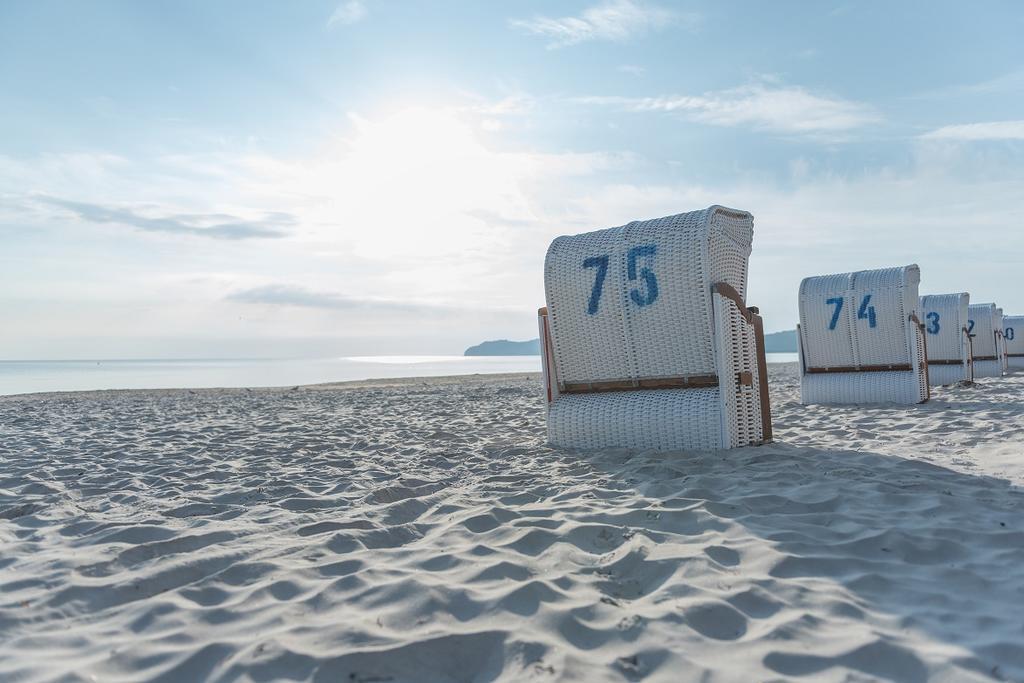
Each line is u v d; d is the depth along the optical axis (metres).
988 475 4.56
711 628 2.25
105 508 4.24
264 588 2.64
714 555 2.92
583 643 2.19
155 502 4.35
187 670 2.04
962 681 1.87
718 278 5.66
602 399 6.17
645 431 5.80
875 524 3.33
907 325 9.25
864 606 2.40
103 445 6.89
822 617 2.31
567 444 6.27
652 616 2.30
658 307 5.75
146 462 5.86
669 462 5.07
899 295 9.27
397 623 2.31
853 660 2.00
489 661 2.09
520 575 2.76
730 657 2.03
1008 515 3.50
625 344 6.00
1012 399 9.42
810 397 9.92
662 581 2.69
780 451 5.43
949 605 2.41
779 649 2.06
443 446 6.64
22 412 11.31
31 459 6.14
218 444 6.85
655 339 5.83
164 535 3.52
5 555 3.24
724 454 5.31
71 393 17.62
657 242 5.72
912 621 2.26
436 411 10.42
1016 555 2.89
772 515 3.53
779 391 13.16
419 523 3.65
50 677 1.99
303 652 2.07
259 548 3.20
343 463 5.74
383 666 2.02
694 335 5.62
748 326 5.78
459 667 2.07
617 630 2.24
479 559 2.95
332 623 2.29
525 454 6.01
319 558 3.06
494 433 7.57
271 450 6.44
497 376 27.05
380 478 5.08
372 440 7.12
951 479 4.37
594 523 3.41
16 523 3.89
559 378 6.49
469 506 4.01
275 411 10.91
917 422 7.12
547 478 4.84
